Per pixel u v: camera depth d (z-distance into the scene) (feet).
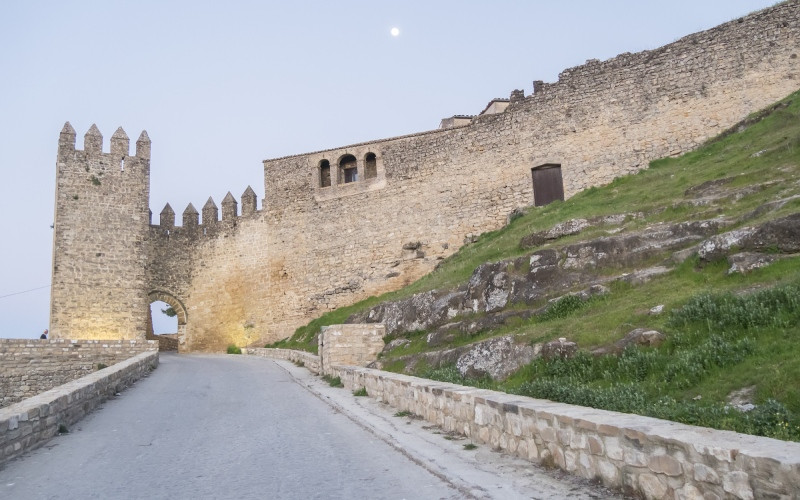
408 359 63.31
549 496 21.52
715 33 100.94
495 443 29.84
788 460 15.49
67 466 30.27
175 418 45.78
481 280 69.87
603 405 30.73
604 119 108.99
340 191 137.80
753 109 95.55
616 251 61.62
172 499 23.86
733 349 34.32
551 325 51.19
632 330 43.01
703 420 25.50
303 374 81.20
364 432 37.63
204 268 155.94
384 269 128.26
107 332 136.67
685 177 82.74
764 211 53.78
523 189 115.24
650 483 19.72
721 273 47.67
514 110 119.03
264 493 24.29
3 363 97.55
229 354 138.72
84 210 140.05
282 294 141.59
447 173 124.77
